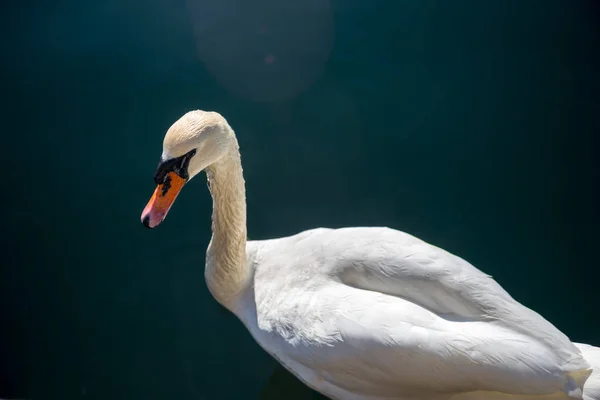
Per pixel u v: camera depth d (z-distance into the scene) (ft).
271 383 21.58
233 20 36.04
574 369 15.43
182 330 23.06
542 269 24.61
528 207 26.84
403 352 16.12
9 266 25.02
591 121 29.91
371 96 31.81
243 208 19.98
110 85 32.40
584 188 27.35
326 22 35.70
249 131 30.14
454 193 27.66
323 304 17.99
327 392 18.80
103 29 35.45
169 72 33.04
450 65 33.17
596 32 34.19
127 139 29.91
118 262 25.21
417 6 36.52
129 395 21.13
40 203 27.30
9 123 30.63
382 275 17.71
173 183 17.60
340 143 29.76
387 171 28.63
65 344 22.61
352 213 26.96
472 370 15.62
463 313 16.72
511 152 29.12
